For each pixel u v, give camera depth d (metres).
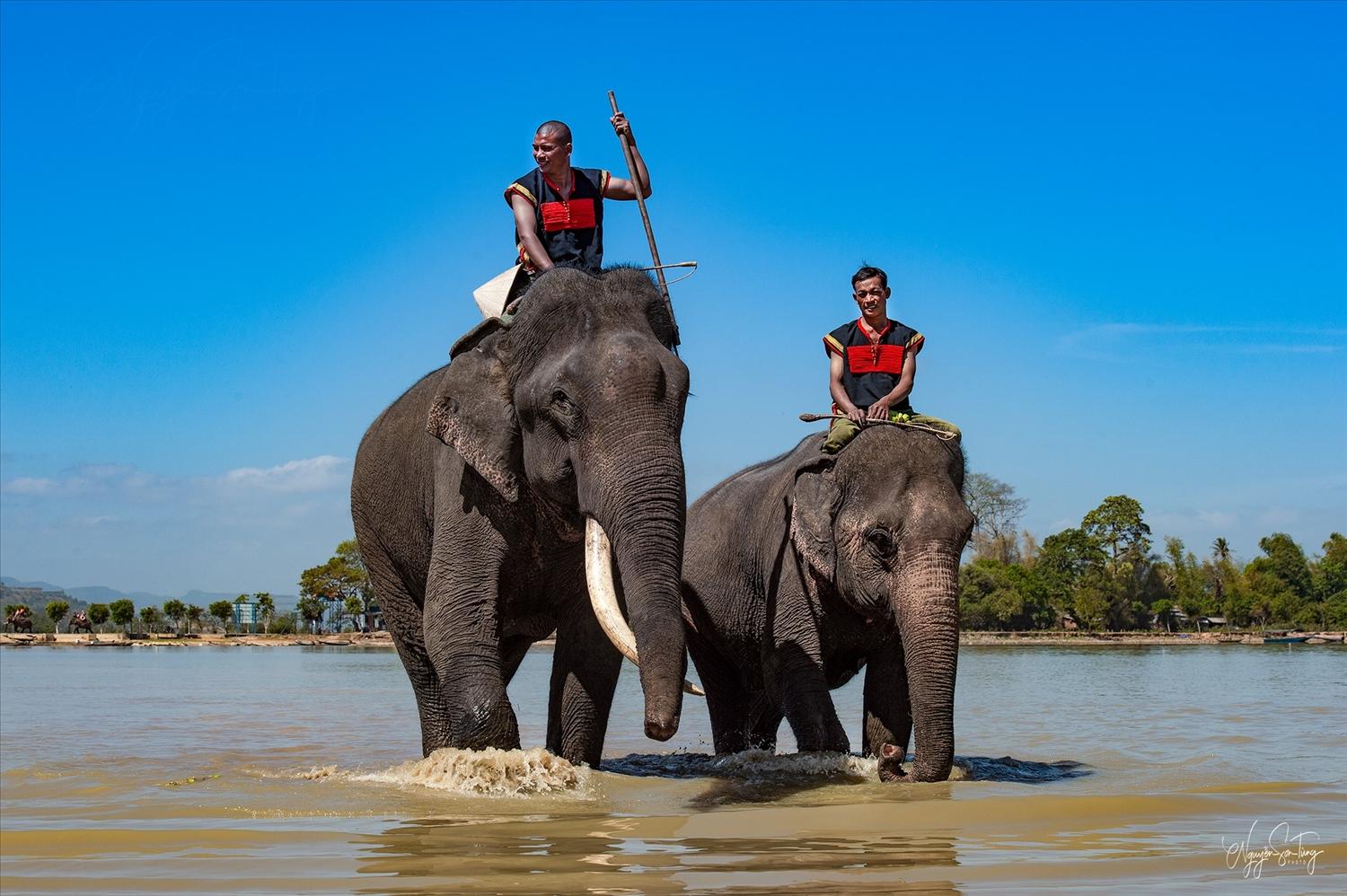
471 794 7.14
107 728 13.70
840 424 8.80
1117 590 104.56
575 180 8.34
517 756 7.29
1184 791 7.32
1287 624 112.19
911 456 8.37
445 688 7.60
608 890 4.30
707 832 5.71
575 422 6.90
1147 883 4.48
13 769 9.30
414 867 4.79
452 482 7.82
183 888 4.39
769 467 10.36
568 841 5.47
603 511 6.71
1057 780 8.18
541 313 7.27
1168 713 14.79
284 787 7.57
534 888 4.35
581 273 7.35
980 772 8.64
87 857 5.05
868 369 9.00
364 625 122.12
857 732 13.55
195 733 12.90
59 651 72.31
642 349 6.90
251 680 27.66
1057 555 107.38
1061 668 31.22
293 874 4.66
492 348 7.63
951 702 7.82
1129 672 27.69
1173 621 110.50
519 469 7.45
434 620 7.71
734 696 10.71
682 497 6.71
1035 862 4.87
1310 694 18.39
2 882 4.53
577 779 7.38
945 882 4.46
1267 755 9.88
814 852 5.15
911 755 9.94
